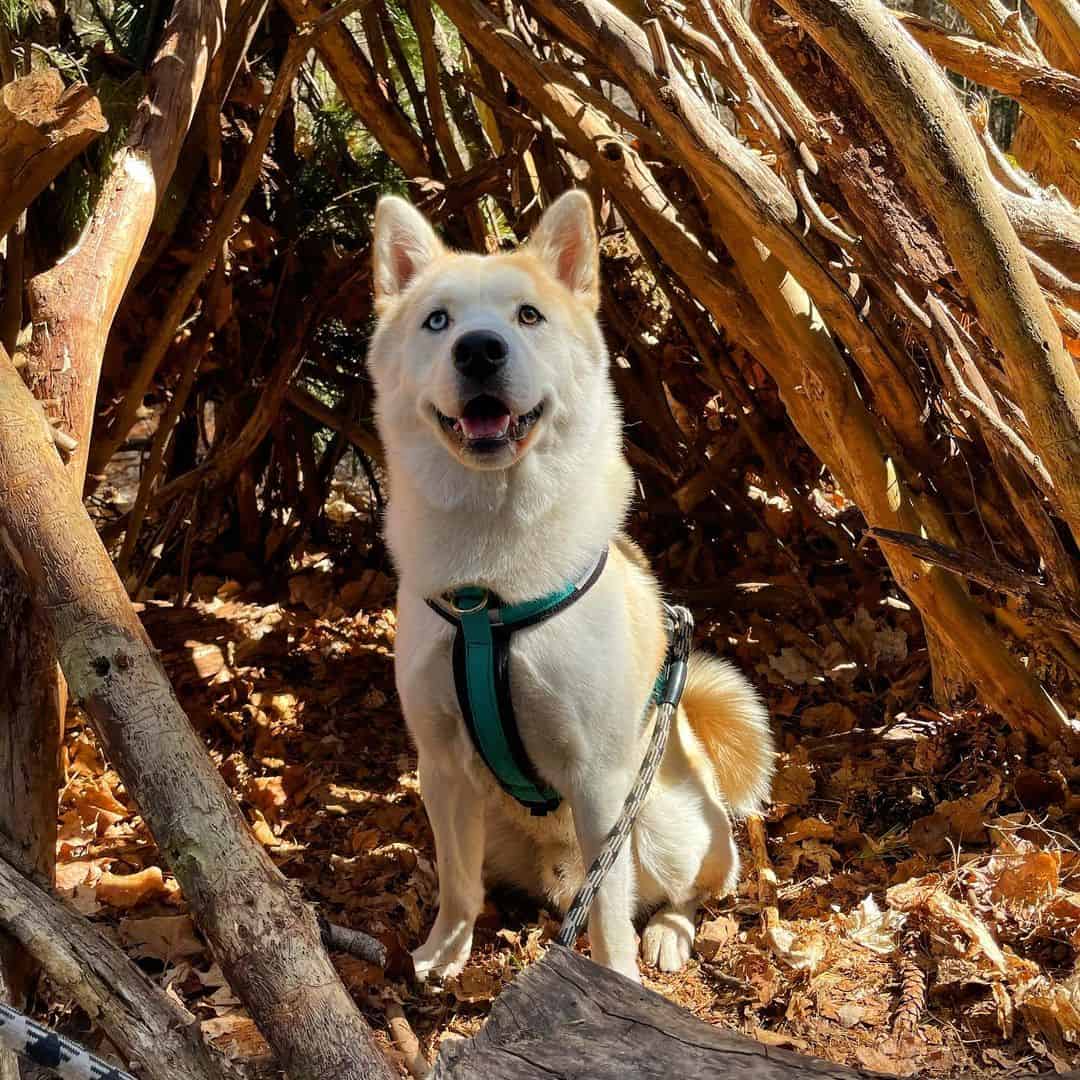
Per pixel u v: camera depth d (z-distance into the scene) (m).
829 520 2.85
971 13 2.44
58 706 1.85
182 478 2.77
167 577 3.10
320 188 2.92
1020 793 2.18
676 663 2.06
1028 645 2.34
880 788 2.28
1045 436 1.95
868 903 2.04
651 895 2.11
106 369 2.72
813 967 1.96
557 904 2.13
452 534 1.92
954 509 2.29
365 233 2.94
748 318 2.42
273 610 2.88
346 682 2.67
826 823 2.21
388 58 3.19
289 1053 1.57
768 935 2.03
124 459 3.85
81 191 2.48
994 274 1.92
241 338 2.92
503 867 2.17
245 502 3.10
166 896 2.14
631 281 2.89
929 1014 1.89
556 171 2.75
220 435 2.95
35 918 1.60
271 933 1.59
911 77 1.89
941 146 1.89
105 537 2.83
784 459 2.84
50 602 1.70
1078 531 1.97
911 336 2.23
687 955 2.05
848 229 2.18
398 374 1.99
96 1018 1.58
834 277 2.17
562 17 2.24
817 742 2.40
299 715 2.57
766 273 2.31
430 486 1.93
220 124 2.58
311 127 3.11
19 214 1.93
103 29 2.77
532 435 1.90
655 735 1.99
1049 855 2.00
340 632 2.82
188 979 2.01
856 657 2.57
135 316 2.71
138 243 2.02
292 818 2.33
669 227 2.44
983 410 2.11
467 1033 1.96
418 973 2.03
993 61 2.30
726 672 2.20
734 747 2.18
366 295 2.76
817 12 1.89
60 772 1.86
